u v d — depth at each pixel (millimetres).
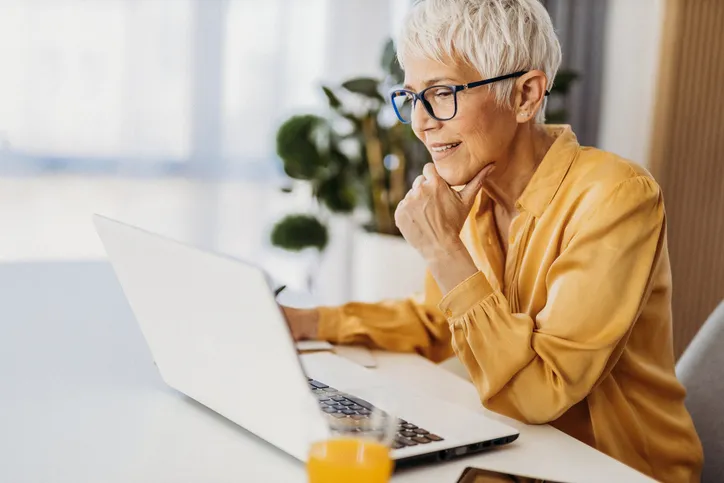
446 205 1259
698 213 3090
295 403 835
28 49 3385
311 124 3203
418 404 1069
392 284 2955
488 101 1233
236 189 3779
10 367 1191
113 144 3564
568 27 3463
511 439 979
